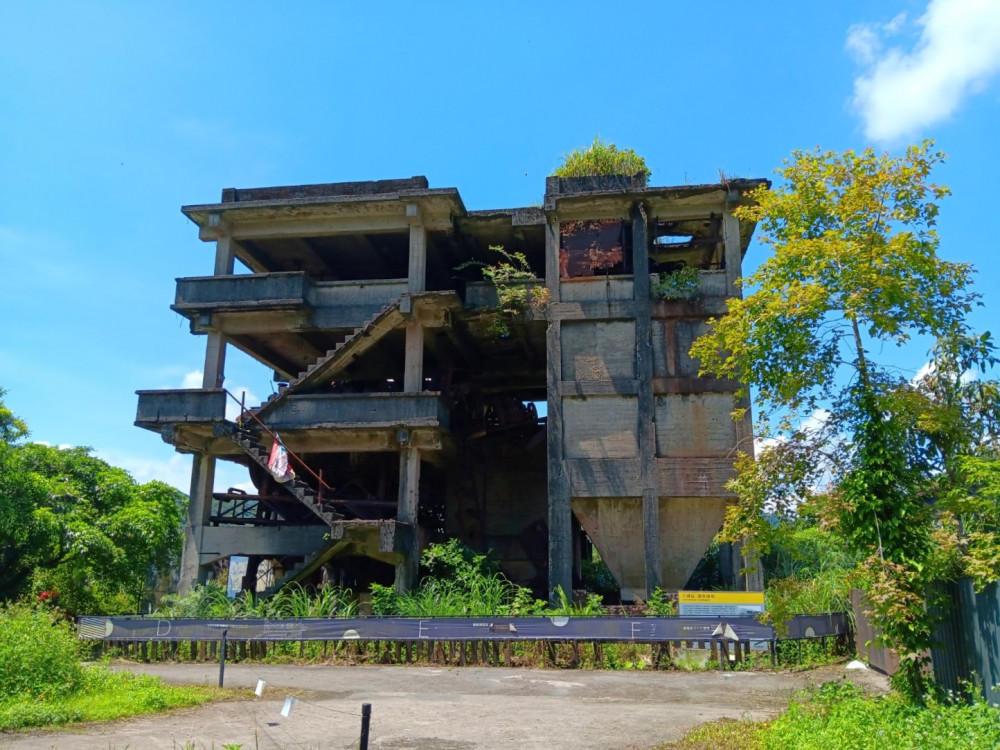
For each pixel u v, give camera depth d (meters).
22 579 28.94
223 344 26.88
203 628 19.41
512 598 23.03
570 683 15.63
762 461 11.59
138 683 14.04
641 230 25.25
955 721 8.55
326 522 23.39
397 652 18.67
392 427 24.61
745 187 24.50
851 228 11.13
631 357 24.38
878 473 10.55
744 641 17.78
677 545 22.86
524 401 35.47
